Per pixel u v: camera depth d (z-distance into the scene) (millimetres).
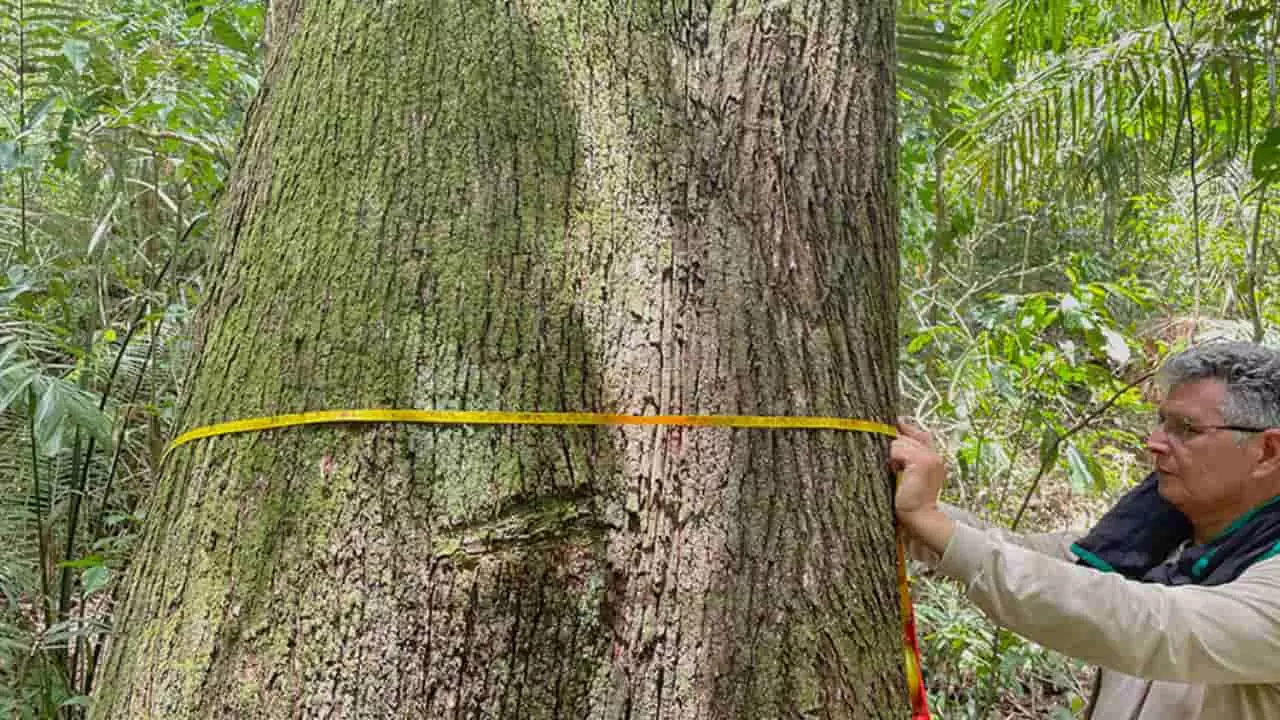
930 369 3875
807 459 1098
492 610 971
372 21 1142
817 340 1136
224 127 3188
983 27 3502
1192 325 3963
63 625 2234
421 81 1097
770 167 1138
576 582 991
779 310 1113
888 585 1180
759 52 1155
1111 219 5059
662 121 1103
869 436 1195
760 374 1082
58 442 2123
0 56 2967
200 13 3223
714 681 1013
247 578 1016
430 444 1000
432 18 1117
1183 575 1649
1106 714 1758
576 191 1071
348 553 986
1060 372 2795
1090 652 1345
